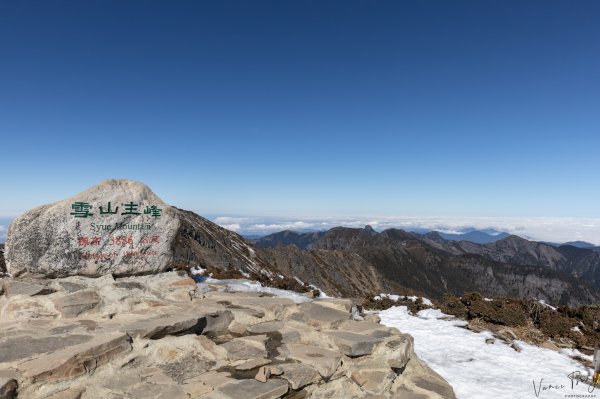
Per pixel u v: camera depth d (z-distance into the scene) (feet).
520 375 40.09
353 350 31.48
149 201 43.47
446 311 63.52
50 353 24.47
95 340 26.16
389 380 32.17
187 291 41.78
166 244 44.32
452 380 37.45
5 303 33.50
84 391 23.04
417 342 49.08
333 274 395.14
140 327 28.84
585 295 541.75
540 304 66.13
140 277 42.47
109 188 41.22
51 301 34.01
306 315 38.24
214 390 24.40
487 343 49.11
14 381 21.15
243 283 64.34
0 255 82.53
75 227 38.86
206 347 29.63
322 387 28.43
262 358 29.04
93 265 39.83
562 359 45.11
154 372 26.11
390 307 68.69
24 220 36.83
